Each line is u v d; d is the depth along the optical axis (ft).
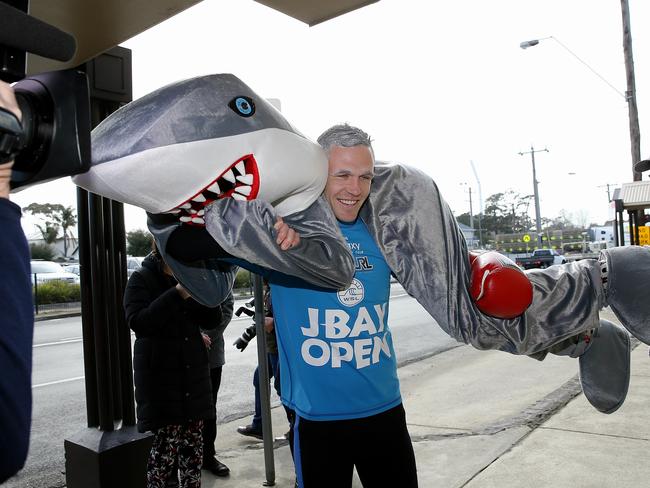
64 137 3.30
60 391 21.54
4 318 2.90
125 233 10.23
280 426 15.53
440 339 30.19
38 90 3.35
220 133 5.02
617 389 8.82
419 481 11.00
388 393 6.86
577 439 12.60
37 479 12.75
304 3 9.07
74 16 8.25
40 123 3.24
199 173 4.95
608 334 8.85
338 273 5.84
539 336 7.77
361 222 7.22
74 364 26.91
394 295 63.05
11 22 3.03
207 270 6.60
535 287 7.80
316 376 6.63
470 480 10.92
